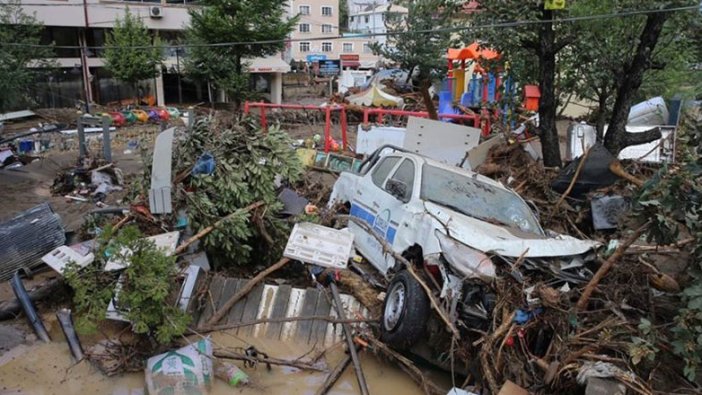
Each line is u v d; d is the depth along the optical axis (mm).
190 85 34875
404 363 5102
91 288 5344
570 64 11719
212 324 5750
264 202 7230
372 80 35094
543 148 10492
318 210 8164
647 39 9625
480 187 6781
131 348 5305
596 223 7875
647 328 4160
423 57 30891
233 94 28516
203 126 7574
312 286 6570
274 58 38000
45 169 13664
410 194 6328
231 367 5047
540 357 4605
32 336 5676
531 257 5102
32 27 23781
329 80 44969
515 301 4621
